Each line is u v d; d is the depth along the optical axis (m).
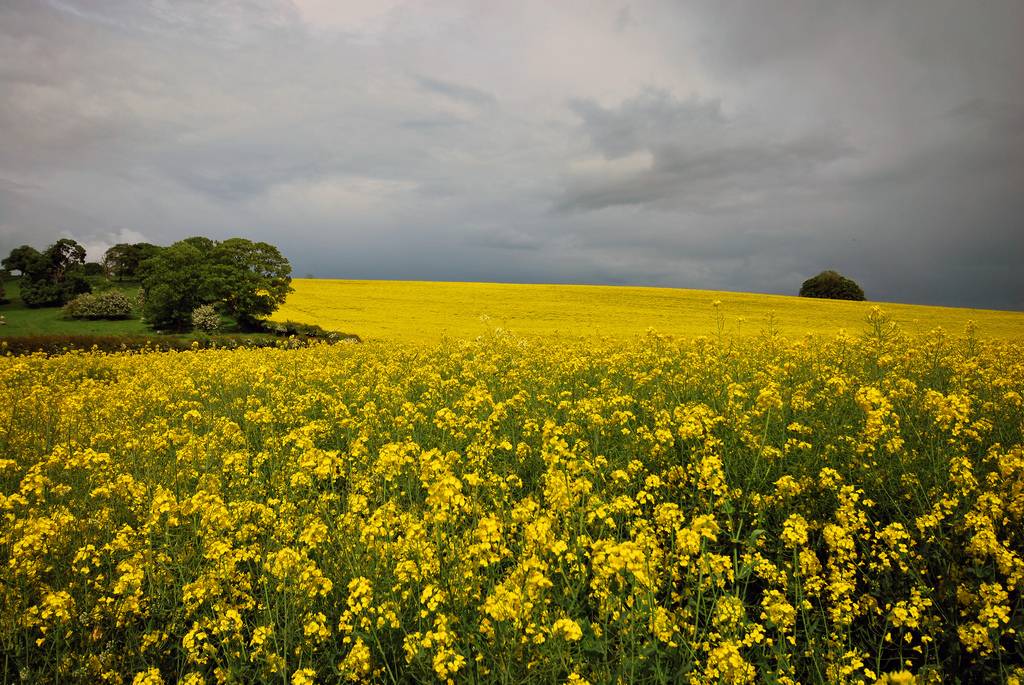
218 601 4.89
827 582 4.87
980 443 6.75
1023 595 4.27
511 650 3.98
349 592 5.04
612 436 7.95
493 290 72.06
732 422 7.78
